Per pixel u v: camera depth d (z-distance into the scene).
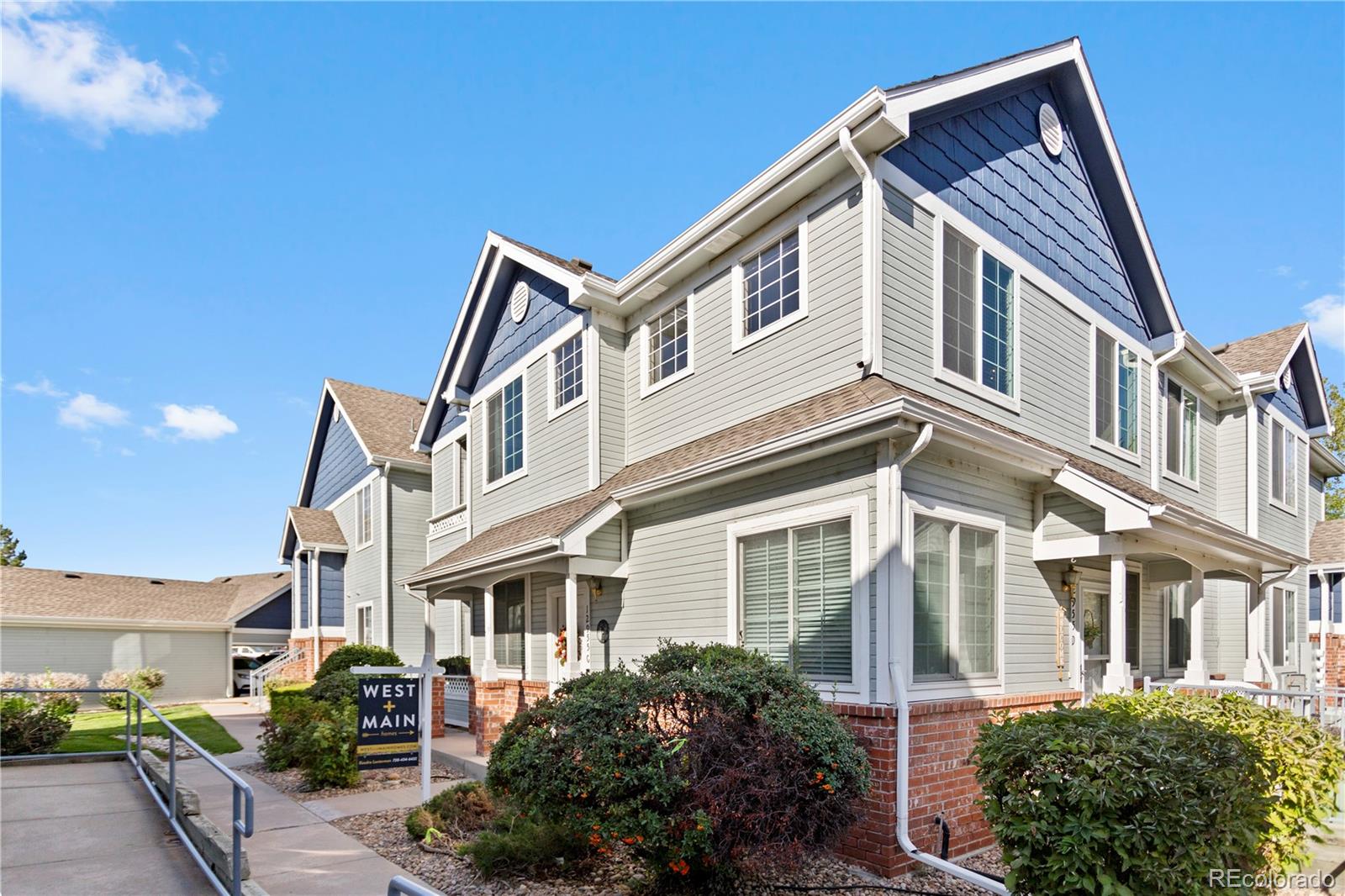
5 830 6.62
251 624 27.14
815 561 7.63
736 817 5.09
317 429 26.23
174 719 17.62
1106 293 11.78
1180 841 4.25
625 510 10.37
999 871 6.62
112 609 24.95
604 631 10.66
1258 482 15.06
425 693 8.19
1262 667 11.83
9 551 41.44
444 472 18.89
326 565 23.77
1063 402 10.41
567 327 12.60
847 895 5.92
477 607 15.58
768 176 8.79
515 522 13.40
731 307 9.82
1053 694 8.44
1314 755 5.84
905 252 8.20
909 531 7.04
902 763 6.41
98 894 5.04
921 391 8.15
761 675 5.98
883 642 6.77
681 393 10.67
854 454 7.25
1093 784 4.34
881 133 7.82
